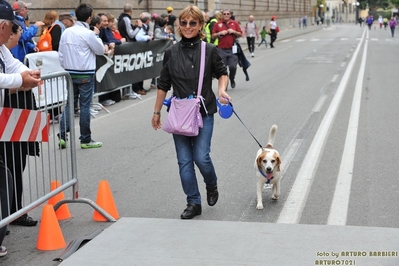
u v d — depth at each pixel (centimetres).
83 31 906
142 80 1491
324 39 4644
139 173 768
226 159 825
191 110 554
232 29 1530
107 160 843
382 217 576
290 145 900
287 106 1276
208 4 3825
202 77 559
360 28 7969
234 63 1559
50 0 1830
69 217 603
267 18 6300
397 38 4669
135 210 619
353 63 2309
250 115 1171
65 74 570
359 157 817
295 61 2508
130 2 2530
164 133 1032
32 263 488
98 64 1241
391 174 729
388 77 1789
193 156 583
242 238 514
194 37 563
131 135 1017
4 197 483
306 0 9088
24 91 519
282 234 521
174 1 3156
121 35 1464
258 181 611
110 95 1373
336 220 571
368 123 1063
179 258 473
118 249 496
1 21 493
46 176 757
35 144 543
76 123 1135
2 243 534
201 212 604
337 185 688
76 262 471
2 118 482
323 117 1134
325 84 1656
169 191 686
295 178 721
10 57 529
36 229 573
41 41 1138
